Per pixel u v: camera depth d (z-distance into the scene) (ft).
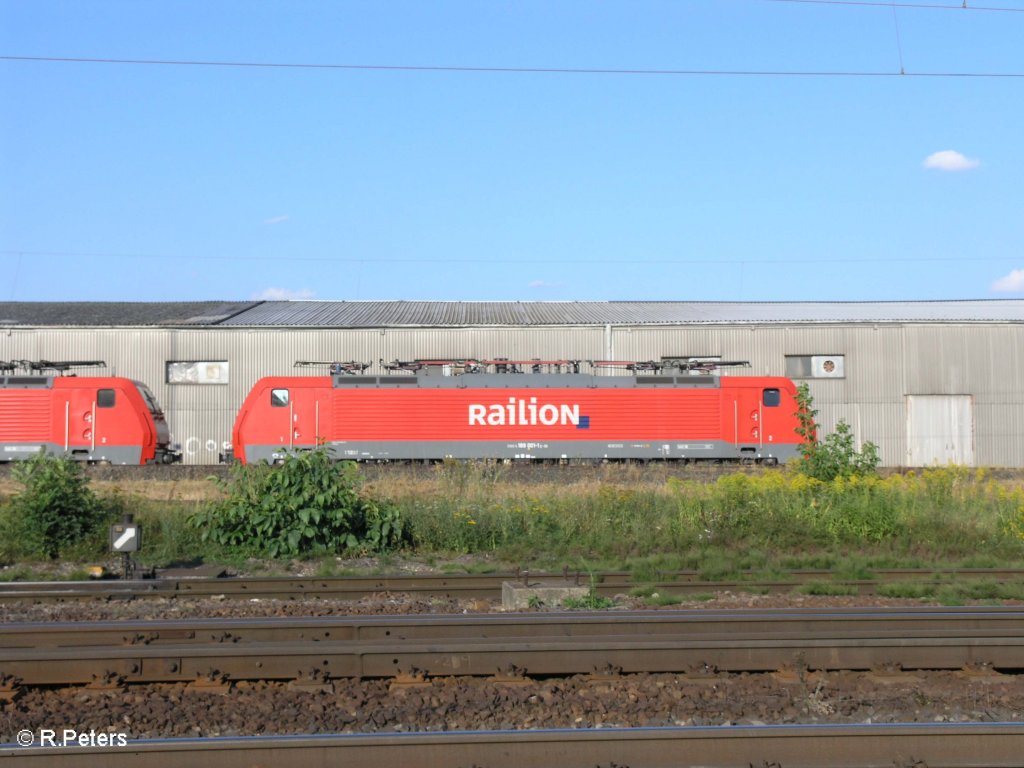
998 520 61.46
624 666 30.32
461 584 47.47
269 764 22.77
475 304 159.02
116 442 104.99
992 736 23.94
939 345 136.05
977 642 31.04
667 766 23.27
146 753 22.68
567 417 107.76
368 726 25.61
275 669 29.40
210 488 82.58
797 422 108.47
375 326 133.28
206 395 133.08
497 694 27.91
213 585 45.96
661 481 92.58
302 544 56.65
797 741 23.73
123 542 48.11
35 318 140.15
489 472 85.66
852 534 59.21
